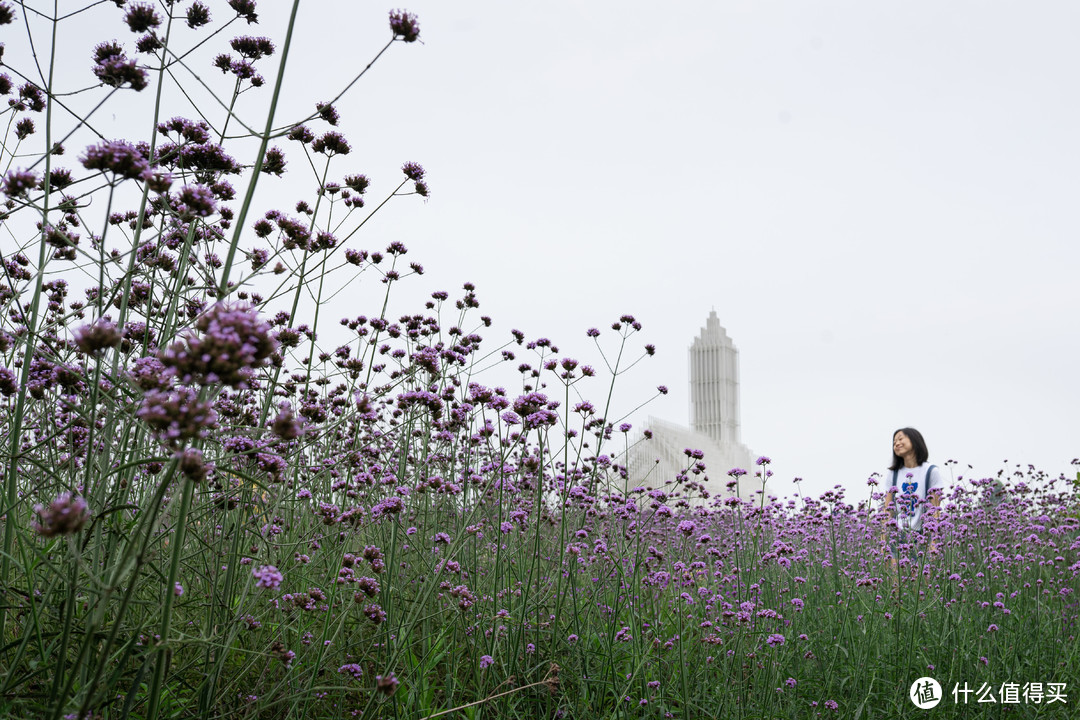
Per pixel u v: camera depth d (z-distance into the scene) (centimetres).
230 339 150
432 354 344
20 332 329
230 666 314
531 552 476
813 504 689
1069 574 611
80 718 160
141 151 284
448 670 331
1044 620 517
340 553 371
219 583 316
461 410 408
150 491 337
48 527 150
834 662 421
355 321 512
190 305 339
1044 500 827
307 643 327
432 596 362
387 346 504
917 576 512
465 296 526
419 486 430
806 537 661
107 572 246
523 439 363
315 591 296
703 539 468
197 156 287
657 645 415
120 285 292
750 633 401
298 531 400
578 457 481
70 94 281
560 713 338
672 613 458
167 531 247
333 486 431
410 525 426
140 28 283
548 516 529
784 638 388
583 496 500
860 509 729
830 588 573
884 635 485
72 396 294
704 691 365
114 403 243
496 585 367
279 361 326
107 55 283
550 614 416
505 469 473
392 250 445
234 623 257
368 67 242
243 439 272
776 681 371
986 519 668
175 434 149
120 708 246
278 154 320
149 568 275
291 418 177
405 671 332
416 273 450
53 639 252
